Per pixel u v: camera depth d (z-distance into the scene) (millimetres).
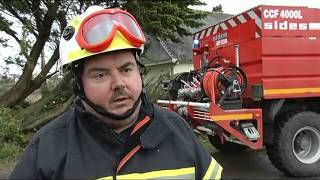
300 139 6910
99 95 1629
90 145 1635
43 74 11195
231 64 7273
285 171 6734
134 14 10594
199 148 1850
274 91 6555
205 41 8164
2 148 8578
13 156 8367
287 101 6926
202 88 6574
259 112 6461
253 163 7801
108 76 1639
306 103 7047
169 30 11664
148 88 9953
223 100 6340
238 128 6402
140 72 1786
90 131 1646
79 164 1607
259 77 6578
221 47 7602
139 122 1692
